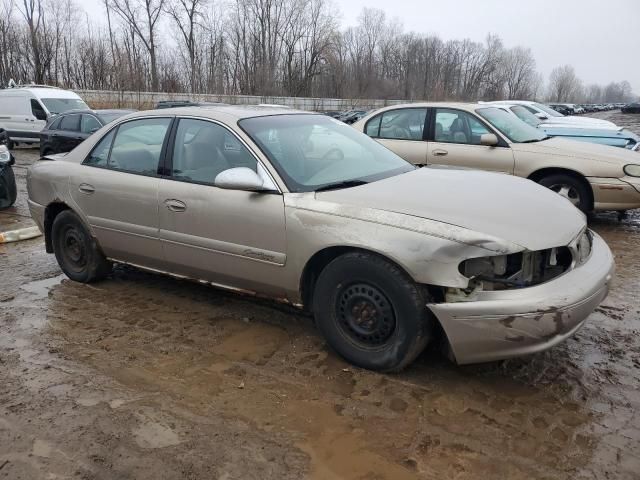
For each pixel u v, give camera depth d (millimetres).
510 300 2764
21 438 2701
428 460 2510
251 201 3510
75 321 4082
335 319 3332
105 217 4418
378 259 3055
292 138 3885
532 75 104375
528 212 3131
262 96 49156
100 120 12453
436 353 3492
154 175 4090
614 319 4051
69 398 3041
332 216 3193
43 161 5043
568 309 2760
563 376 3217
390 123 7723
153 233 4090
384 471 2441
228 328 3920
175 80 50219
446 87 77812
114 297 4559
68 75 45906
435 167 4297
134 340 3758
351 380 3191
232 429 2752
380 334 3168
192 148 3936
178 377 3264
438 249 2836
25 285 4891
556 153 6754
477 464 2480
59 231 4879
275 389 3115
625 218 7598
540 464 2473
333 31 60312
